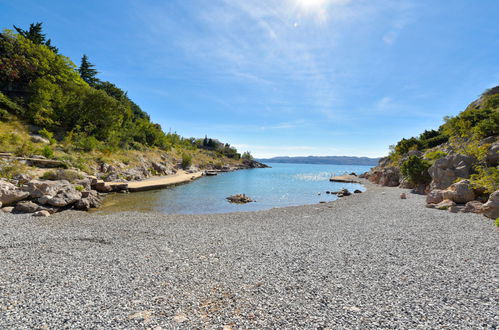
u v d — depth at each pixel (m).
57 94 39.06
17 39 39.78
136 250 7.74
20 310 4.19
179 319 4.03
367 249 7.87
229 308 4.40
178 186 31.30
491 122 24.69
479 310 4.23
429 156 28.19
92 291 4.96
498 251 7.36
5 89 37.28
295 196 25.31
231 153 108.56
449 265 6.37
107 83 68.19
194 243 8.62
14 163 19.14
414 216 12.94
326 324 3.89
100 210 16.09
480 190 14.25
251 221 12.85
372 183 37.78
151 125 68.88
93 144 33.00
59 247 7.85
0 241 8.20
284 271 6.13
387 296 4.80
